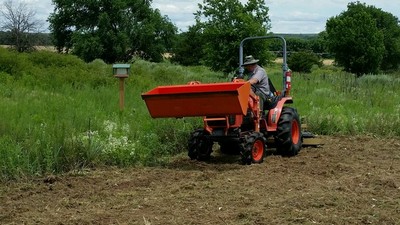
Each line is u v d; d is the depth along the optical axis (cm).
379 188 836
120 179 904
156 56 7319
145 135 1128
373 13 5522
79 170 954
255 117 1060
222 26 3412
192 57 6588
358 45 4478
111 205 742
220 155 1159
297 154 1151
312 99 1906
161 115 1014
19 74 1897
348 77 2958
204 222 662
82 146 993
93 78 1948
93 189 834
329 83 2620
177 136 1166
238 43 3369
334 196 776
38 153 939
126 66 1386
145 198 777
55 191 820
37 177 903
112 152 1014
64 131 1006
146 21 7256
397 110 1680
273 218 676
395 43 5503
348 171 971
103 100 1501
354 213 700
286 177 912
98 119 1212
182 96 980
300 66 4866
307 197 771
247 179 896
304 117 1473
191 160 1074
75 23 7200
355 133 1453
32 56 2134
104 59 7069
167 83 2130
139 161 1030
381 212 703
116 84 1919
